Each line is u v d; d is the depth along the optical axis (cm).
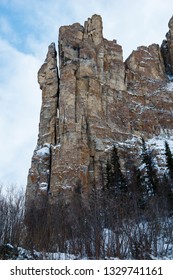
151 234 3669
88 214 4319
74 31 8481
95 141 6850
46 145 7181
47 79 8156
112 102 7744
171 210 4534
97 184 6381
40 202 5541
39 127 7669
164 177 5341
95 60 7925
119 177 5709
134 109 8038
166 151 5753
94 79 7619
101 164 6644
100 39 8381
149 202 4612
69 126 6900
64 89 7419
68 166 6438
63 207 5034
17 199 4681
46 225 4144
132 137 7425
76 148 6625
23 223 4222
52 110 7706
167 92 8681
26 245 3822
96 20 8631
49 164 6869
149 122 7919
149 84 8694
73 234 4031
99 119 7212
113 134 7269
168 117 8181
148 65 9106
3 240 3728
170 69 9769
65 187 6169
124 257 3434
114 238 3803
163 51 10150
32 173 6769
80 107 7200
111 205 4397
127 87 8375
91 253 3525
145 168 6059
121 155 6869
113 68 8256
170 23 10169
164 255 3531
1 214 4050
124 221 4044
